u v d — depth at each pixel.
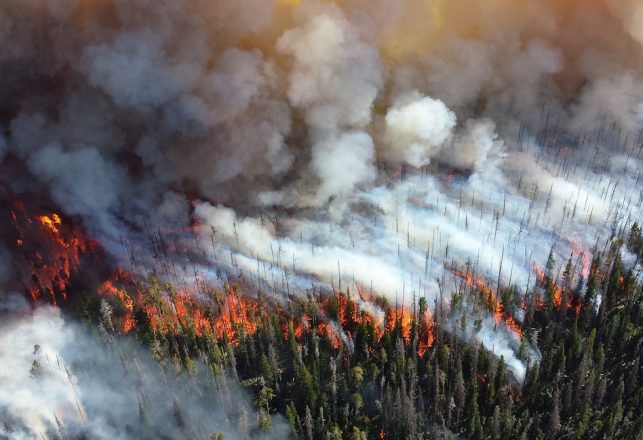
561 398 87.12
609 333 95.06
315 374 89.44
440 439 83.38
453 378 89.56
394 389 87.81
